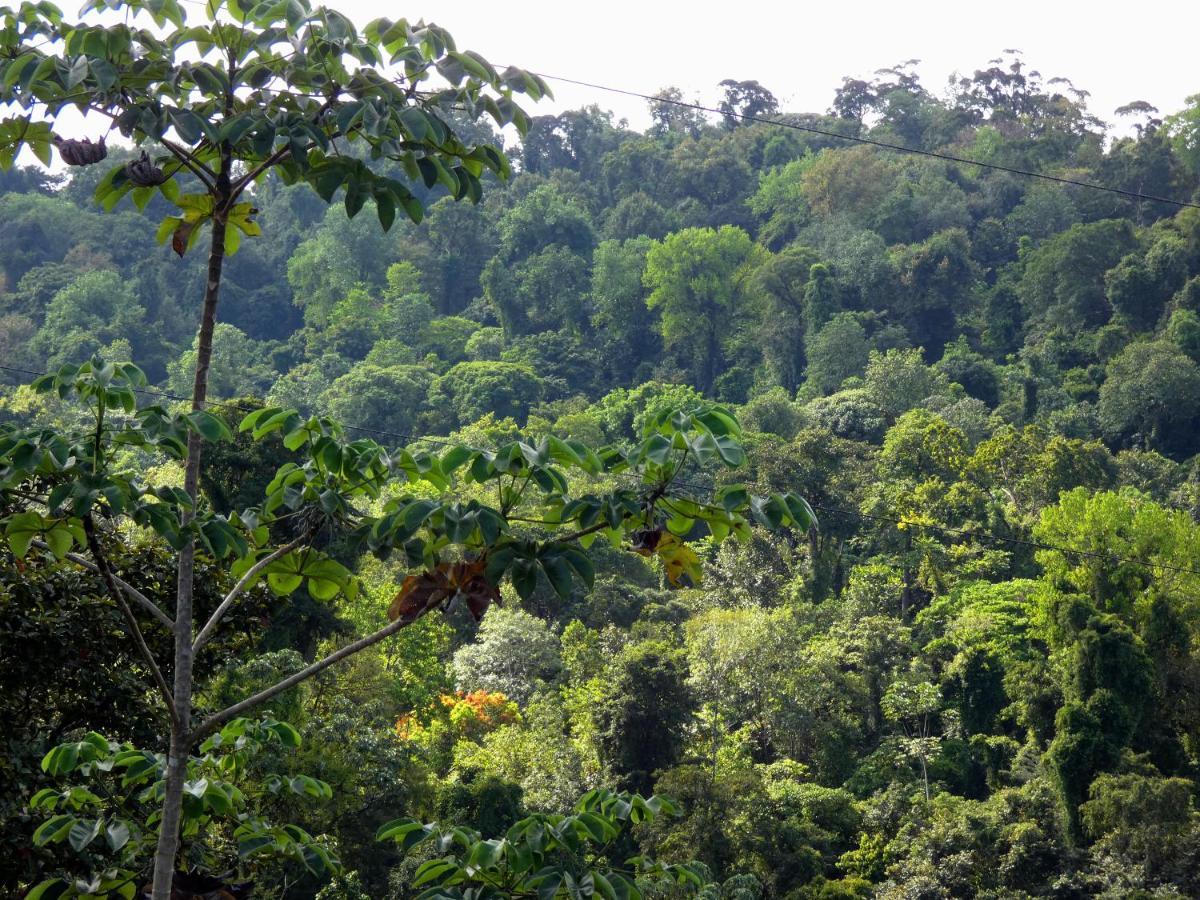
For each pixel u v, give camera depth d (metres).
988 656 45.47
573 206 133.88
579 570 4.25
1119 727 39.00
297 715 24.50
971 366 92.25
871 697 46.28
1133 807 34.81
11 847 8.64
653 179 150.12
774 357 105.25
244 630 10.59
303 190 143.00
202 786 5.38
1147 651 44.59
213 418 4.62
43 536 4.80
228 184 4.91
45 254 131.00
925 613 52.50
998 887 34.38
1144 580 47.59
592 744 38.34
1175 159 133.62
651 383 98.25
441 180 4.79
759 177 147.00
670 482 4.43
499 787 29.31
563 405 98.38
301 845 5.60
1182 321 92.00
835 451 64.56
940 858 35.16
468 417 97.06
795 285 108.75
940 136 156.88
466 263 136.12
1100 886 33.84
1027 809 37.47
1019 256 119.88
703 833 32.84
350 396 98.38
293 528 5.13
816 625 53.16
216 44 4.88
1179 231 106.12
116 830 5.15
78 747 5.50
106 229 133.25
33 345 106.75
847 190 131.12
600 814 5.13
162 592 10.27
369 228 132.25
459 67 4.69
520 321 122.69
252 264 134.12
